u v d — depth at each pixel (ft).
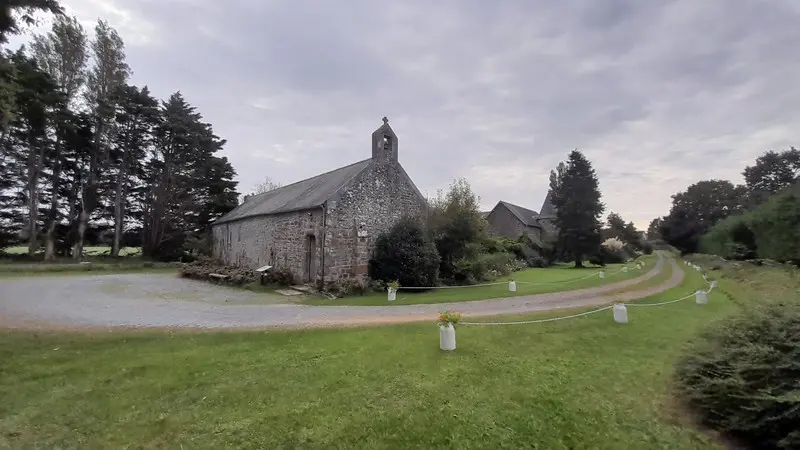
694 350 17.88
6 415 15.34
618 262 133.90
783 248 59.72
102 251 110.83
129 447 13.48
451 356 22.04
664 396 17.15
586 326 28.81
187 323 30.55
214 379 18.79
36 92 58.85
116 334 26.37
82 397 16.85
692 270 88.33
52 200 97.71
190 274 71.26
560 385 18.26
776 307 17.34
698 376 16.30
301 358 21.65
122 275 75.00
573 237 119.03
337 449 13.50
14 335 25.27
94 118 100.17
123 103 104.37
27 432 14.26
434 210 69.67
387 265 55.11
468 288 57.82
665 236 177.78
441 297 46.44
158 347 23.62
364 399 16.89
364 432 14.42
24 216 97.55
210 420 15.17
